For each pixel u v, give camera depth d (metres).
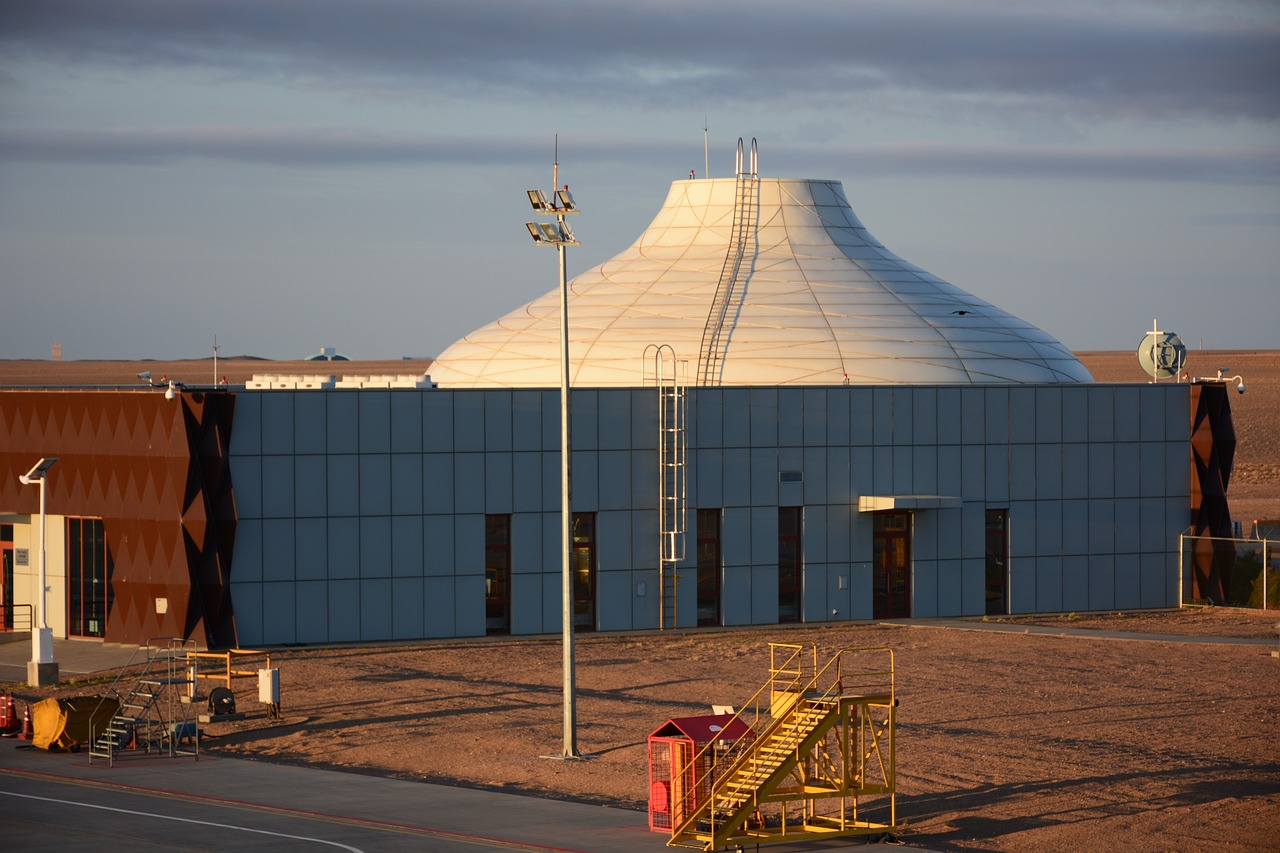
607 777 40.81
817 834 34.81
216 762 43.75
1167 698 52.03
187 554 60.94
